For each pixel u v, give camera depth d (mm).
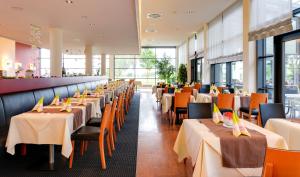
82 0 5297
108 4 5582
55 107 4137
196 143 2498
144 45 19125
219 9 8586
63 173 3240
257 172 2248
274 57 6074
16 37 10695
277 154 1508
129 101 9766
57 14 6492
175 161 3723
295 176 1477
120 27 8234
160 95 9781
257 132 2473
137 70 20328
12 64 13438
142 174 3240
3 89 4086
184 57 17000
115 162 3670
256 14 6723
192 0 7531
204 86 8742
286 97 5926
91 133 3418
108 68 20359
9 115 4004
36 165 3492
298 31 5371
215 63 10344
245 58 7305
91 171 3322
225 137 2285
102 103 6027
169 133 5492
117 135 5293
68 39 11094
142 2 7727
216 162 2254
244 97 6016
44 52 17766
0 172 3244
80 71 20234
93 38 10734
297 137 2863
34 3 5516
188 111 3492
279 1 5676
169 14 9148
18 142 3197
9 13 6395
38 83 5344
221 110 5754
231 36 8562
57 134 3188
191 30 12695
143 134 5398
